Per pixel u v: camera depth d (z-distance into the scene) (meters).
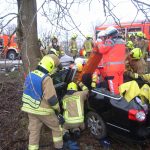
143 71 6.02
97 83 6.17
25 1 6.14
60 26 4.68
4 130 6.29
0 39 5.21
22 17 6.11
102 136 5.66
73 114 5.57
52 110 5.19
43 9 4.73
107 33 5.94
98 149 5.60
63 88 6.00
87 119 5.94
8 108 7.30
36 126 5.26
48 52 6.48
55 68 5.65
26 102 5.17
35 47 6.32
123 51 6.02
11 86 8.04
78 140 5.82
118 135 5.51
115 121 5.40
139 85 5.75
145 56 9.25
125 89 5.36
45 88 5.00
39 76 5.05
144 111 5.13
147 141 5.51
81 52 11.29
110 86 5.90
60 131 5.33
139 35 8.99
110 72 5.94
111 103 5.43
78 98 5.67
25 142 5.84
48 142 5.81
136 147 5.63
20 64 6.10
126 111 5.17
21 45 5.82
